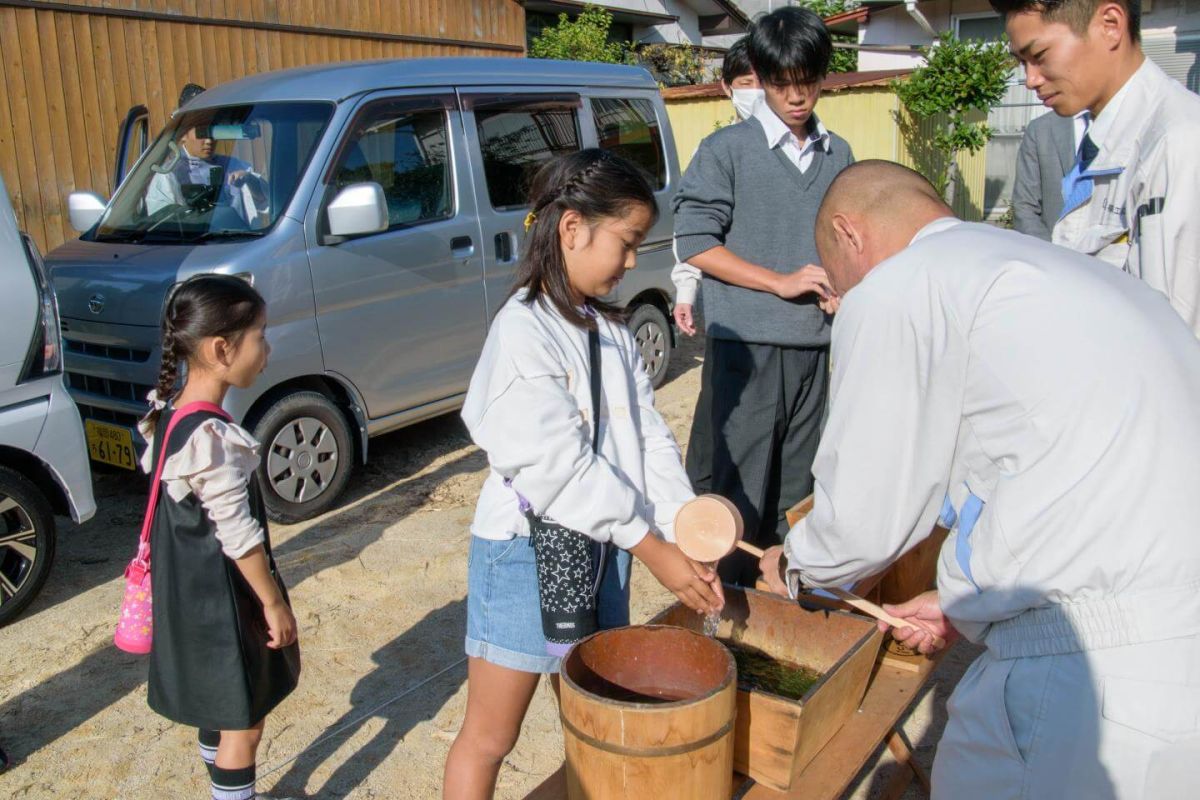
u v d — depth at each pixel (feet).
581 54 45.85
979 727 5.59
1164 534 5.08
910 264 5.74
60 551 15.17
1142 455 5.12
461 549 15.11
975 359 5.47
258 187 15.85
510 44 34.17
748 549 6.86
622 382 7.05
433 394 17.60
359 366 16.20
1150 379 5.21
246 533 7.85
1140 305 5.49
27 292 12.32
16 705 11.25
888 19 49.26
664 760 5.63
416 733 10.67
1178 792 5.07
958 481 5.80
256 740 8.50
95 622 13.06
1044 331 5.31
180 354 8.25
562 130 19.81
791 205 10.79
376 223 15.35
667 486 7.32
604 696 6.59
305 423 15.69
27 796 9.73
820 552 6.26
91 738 10.68
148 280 14.74
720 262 10.77
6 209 12.46
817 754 7.00
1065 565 5.23
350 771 10.03
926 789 9.46
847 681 7.07
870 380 5.72
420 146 17.22
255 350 8.39
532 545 6.77
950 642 8.39
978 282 5.49
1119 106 7.53
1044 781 5.28
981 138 38.22
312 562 14.60
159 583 8.11
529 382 6.37
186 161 17.02
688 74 54.95
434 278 17.12
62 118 22.89
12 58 21.88
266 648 8.34
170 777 10.06
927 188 6.52
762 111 10.89
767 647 7.89
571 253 6.64
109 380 15.66
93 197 17.31
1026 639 5.40
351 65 17.62
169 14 24.53
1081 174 8.61
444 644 12.43
